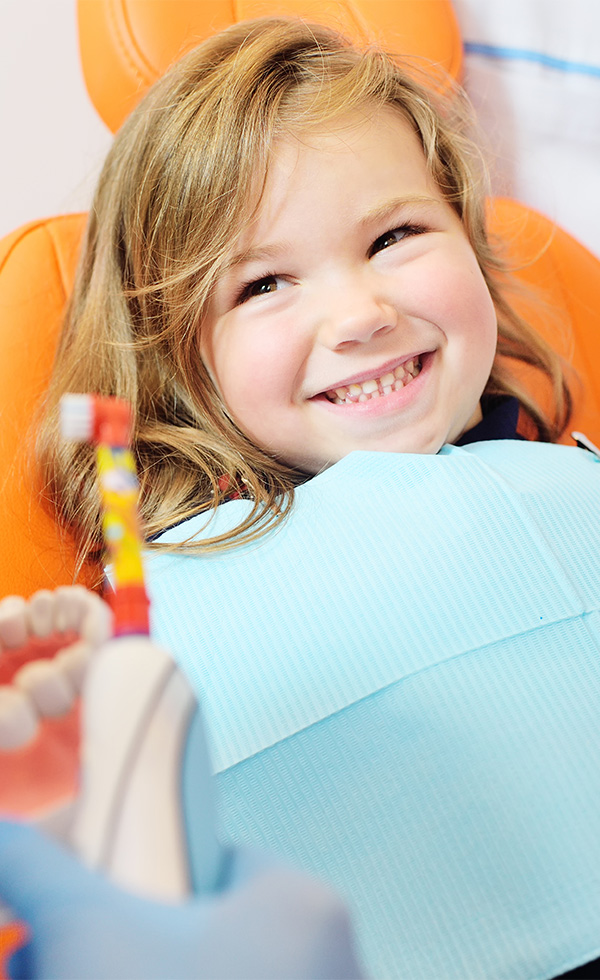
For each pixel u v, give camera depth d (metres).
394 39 1.13
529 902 0.54
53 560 0.85
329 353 0.78
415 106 0.88
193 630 0.66
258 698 0.62
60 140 1.27
